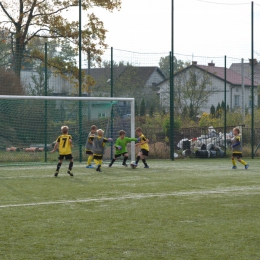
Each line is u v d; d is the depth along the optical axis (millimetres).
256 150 27484
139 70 32344
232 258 7000
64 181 15547
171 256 7082
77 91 28469
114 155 22828
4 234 8312
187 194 12805
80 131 23859
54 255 7105
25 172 18391
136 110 29969
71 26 31453
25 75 25969
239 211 10445
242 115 30141
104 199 11969
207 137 27734
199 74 34375
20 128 23766
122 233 8430
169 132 26938
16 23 31359
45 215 9945
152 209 10648
